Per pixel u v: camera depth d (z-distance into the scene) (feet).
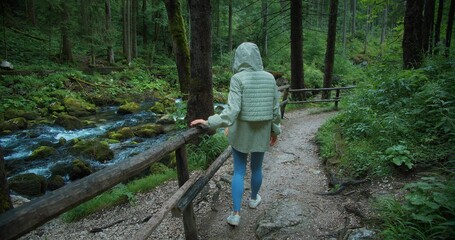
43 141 29.43
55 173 22.36
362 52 113.19
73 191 4.52
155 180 16.97
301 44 37.29
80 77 51.31
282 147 19.39
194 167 17.42
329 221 10.30
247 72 8.68
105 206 15.05
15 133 31.71
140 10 88.74
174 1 29.96
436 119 13.83
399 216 8.75
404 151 12.01
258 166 10.49
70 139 30.73
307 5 50.78
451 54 21.75
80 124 35.19
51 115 37.76
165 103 47.78
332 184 12.87
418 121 14.08
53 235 13.15
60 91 44.39
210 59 19.89
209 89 20.07
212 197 13.34
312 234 9.68
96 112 43.42
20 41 61.11
